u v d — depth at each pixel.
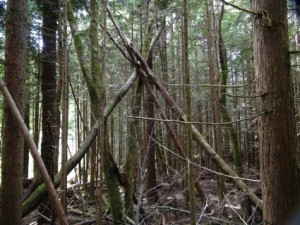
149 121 7.66
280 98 2.72
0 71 7.73
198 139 5.29
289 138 2.70
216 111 7.28
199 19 10.18
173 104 5.25
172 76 11.76
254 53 2.93
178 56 11.29
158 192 7.82
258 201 4.79
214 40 7.47
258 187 7.09
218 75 7.45
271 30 2.75
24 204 4.72
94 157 8.10
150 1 6.96
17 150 4.16
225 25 10.73
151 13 6.84
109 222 5.94
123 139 12.38
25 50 4.34
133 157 5.69
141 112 7.66
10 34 4.23
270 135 2.74
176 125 8.70
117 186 5.13
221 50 8.30
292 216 2.64
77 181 11.05
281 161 2.68
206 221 5.83
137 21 9.45
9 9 4.25
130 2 8.27
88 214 6.94
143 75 5.45
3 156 4.14
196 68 12.48
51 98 6.76
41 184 5.23
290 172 2.68
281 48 2.75
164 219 6.09
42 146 6.00
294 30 8.31
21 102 4.21
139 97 5.82
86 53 7.49
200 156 10.77
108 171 5.11
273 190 2.71
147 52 6.25
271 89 2.74
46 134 6.02
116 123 12.20
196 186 6.12
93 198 8.09
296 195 2.67
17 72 4.20
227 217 6.08
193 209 3.13
